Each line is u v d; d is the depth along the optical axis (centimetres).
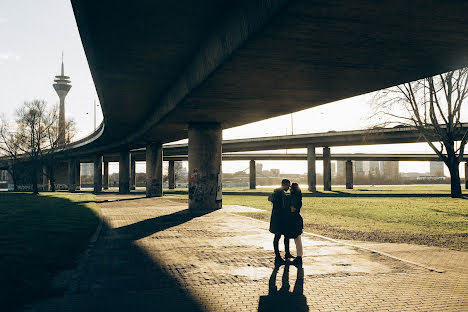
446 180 16700
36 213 2023
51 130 5728
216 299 559
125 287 619
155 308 518
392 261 806
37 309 511
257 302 546
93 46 1218
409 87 3572
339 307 524
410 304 534
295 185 808
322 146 6319
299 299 559
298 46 883
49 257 841
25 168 7494
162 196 4053
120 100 2150
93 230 1326
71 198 3900
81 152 6969
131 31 1093
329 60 989
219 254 886
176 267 758
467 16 703
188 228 1358
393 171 17625
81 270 732
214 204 2202
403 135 5047
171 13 979
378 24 746
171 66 1445
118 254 889
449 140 3722
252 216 1827
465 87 3506
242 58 977
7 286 607
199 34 1124
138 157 8644
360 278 673
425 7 666
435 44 861
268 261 811
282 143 6275
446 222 1588
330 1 646
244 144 6706
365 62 1005
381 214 1950
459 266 775
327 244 1009
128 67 1453
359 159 9338
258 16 772
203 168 2189
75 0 917
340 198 3634
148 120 2778
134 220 1655
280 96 1452
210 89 1348
